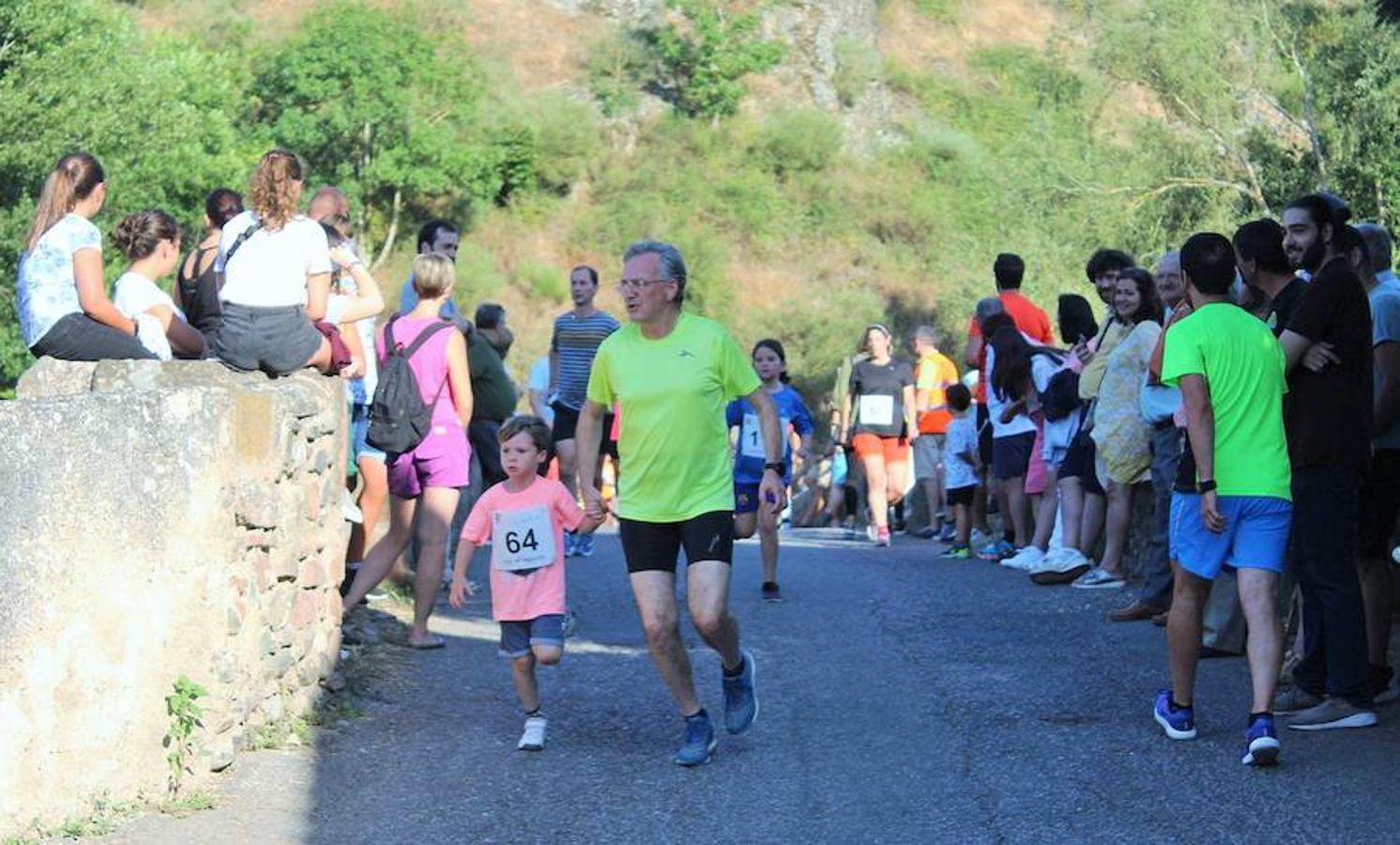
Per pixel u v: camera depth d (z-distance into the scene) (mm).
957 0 54781
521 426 7340
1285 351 7008
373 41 40656
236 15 46719
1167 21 30875
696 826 6156
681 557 14211
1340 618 7145
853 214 43938
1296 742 7023
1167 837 5902
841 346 39750
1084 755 7004
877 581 12422
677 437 6781
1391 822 5945
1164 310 11227
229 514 6738
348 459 9273
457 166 40594
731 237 42875
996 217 36625
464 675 8648
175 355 8969
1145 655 9117
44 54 30500
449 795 6539
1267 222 7648
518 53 47375
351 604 9086
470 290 39062
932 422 17719
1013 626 10203
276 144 40000
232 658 6758
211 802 6309
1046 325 15102
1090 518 12172
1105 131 34500
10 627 5895
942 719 7719
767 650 9461
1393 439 7547
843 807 6367
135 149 31844
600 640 9758
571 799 6500
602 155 44062
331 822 6184
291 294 8117
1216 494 6773
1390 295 7559
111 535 6148
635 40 47844
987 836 5984
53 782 6012
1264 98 30188
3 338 28875
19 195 29781
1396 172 26609
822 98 47781
